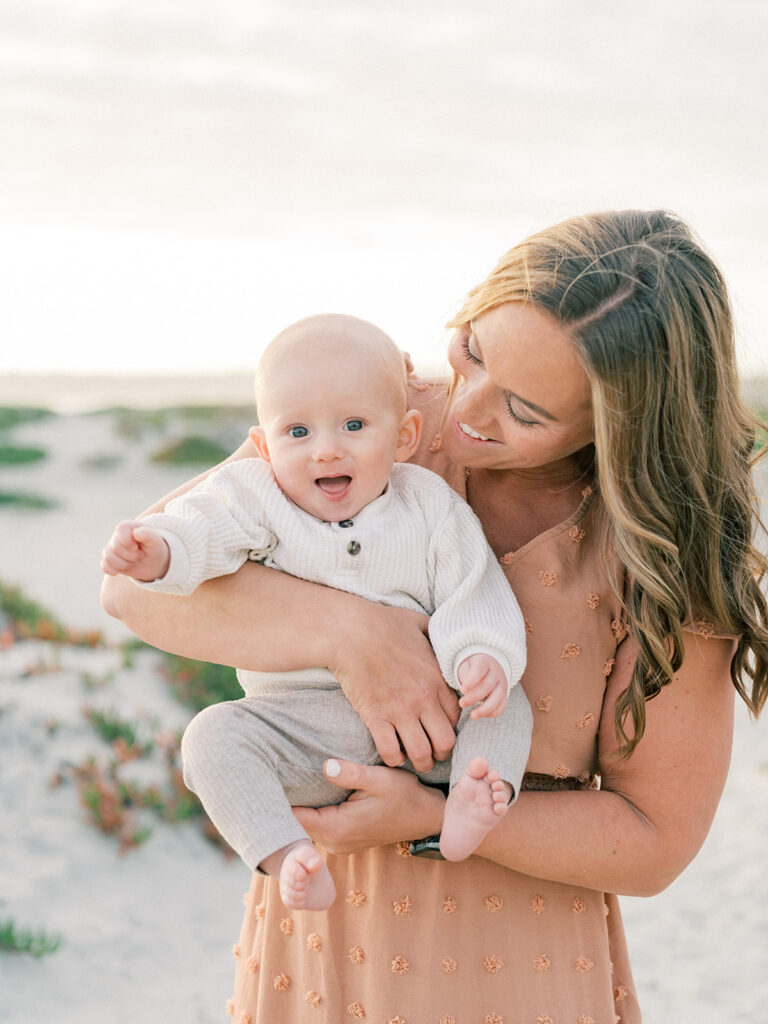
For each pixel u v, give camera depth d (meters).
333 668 1.96
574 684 2.02
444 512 2.10
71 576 12.06
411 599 2.08
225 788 1.90
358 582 2.05
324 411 2.03
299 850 1.79
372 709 1.93
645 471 1.86
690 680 1.98
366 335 2.10
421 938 1.99
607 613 2.05
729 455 1.95
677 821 1.99
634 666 1.97
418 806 1.90
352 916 2.03
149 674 8.10
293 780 1.98
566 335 1.77
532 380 1.81
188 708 7.72
